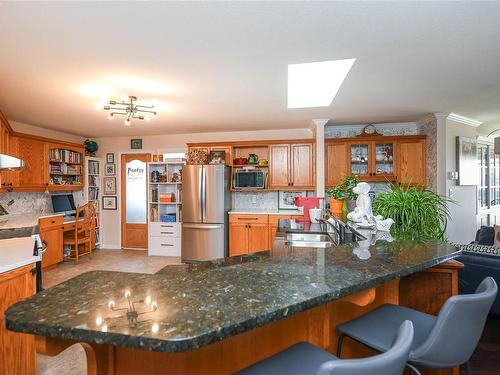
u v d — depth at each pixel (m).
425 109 4.01
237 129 5.38
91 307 0.83
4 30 1.89
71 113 4.05
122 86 2.96
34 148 4.58
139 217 6.00
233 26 1.86
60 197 5.39
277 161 5.18
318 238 2.85
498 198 6.04
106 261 5.11
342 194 3.05
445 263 1.70
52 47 2.13
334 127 5.13
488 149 5.87
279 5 1.64
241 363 1.11
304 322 1.26
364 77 2.78
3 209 4.32
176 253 5.52
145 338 0.67
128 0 1.58
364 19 1.79
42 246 2.15
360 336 1.22
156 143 5.88
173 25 1.84
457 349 1.12
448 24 1.85
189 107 3.78
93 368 0.95
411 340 0.80
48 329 0.72
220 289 0.96
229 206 5.36
